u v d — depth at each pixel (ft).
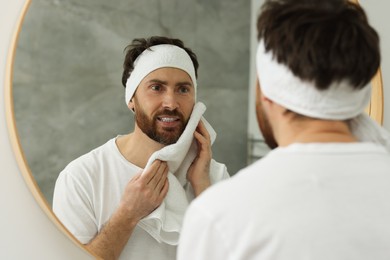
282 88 2.01
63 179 3.39
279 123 2.11
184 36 3.45
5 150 3.49
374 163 1.97
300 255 1.79
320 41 1.89
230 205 1.92
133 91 3.41
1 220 3.50
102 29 3.39
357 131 2.20
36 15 3.35
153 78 3.43
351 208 1.85
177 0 3.45
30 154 3.36
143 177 3.45
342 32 1.90
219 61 3.48
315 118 2.03
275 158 2.02
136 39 3.41
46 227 3.55
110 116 3.41
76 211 3.41
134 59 3.41
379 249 1.81
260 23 2.06
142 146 3.44
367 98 2.11
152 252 3.49
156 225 3.48
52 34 3.36
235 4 3.49
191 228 1.98
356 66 1.90
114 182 3.43
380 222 1.84
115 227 3.45
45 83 3.36
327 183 1.90
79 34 3.38
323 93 1.96
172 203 3.48
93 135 3.40
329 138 2.01
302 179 1.91
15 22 3.50
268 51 2.02
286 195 1.88
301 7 1.95
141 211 3.46
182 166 3.48
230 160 3.51
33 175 3.36
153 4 3.42
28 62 3.34
